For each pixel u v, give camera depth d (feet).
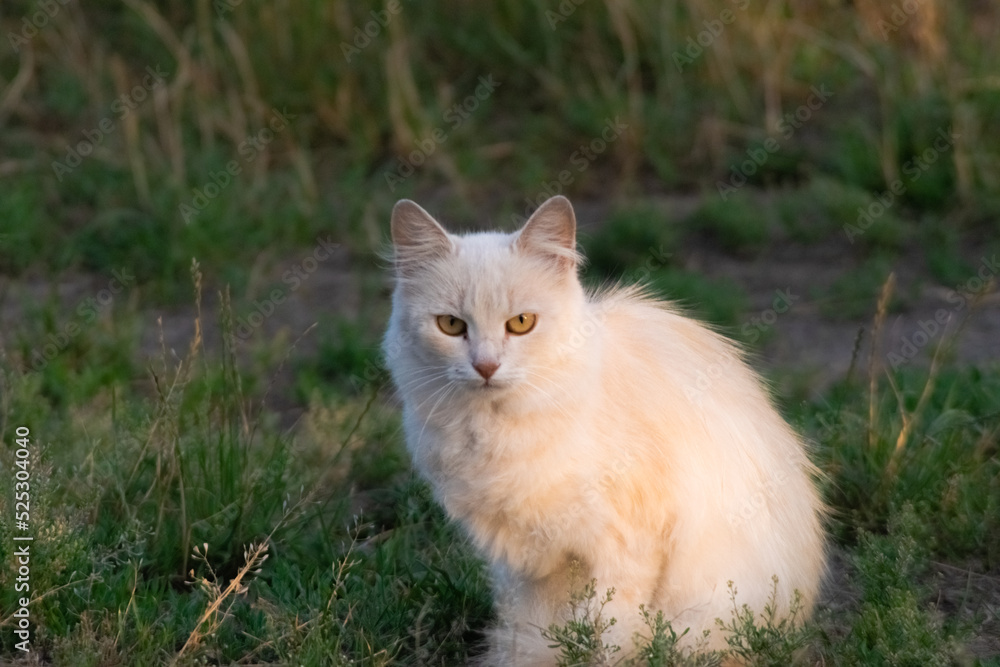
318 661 17.75
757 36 46.37
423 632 19.44
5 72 48.98
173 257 37.63
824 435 25.40
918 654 17.22
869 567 19.44
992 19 45.34
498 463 18.03
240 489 22.82
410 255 19.19
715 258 38.83
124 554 21.20
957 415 25.13
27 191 40.60
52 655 18.28
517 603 19.36
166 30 47.09
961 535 22.15
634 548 18.16
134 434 24.09
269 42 46.29
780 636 17.21
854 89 44.98
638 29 46.98
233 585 18.74
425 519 23.62
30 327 32.65
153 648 18.16
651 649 16.80
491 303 18.24
